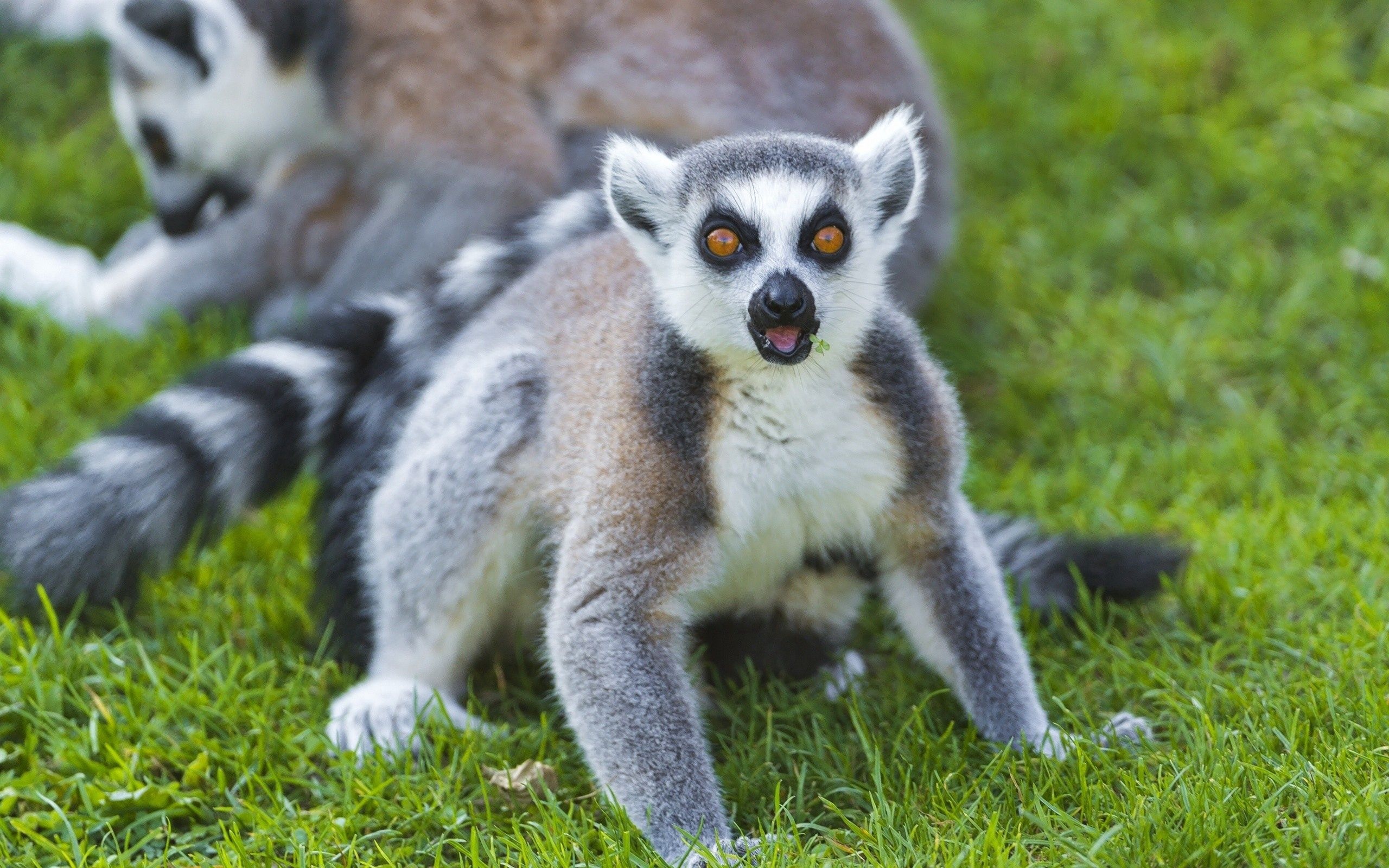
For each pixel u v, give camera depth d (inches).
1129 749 311.1
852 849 287.0
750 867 278.7
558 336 339.6
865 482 308.2
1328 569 384.8
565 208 412.2
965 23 682.2
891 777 309.6
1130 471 460.1
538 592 351.3
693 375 299.9
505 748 331.3
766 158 301.9
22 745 335.9
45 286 559.2
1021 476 457.4
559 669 301.4
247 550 422.6
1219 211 581.0
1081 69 650.8
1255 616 362.6
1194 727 314.2
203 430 388.8
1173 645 360.5
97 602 388.2
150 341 531.2
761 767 318.7
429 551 339.0
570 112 538.6
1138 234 572.7
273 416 395.9
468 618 347.9
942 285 557.3
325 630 382.0
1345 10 649.6
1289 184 575.5
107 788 320.2
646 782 287.6
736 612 342.3
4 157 645.9
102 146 667.4
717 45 531.2
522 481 334.6
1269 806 274.5
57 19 642.8
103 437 394.6
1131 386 501.0
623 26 534.0
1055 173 606.9
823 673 356.5
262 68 554.6
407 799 312.8
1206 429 475.5
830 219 297.7
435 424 345.1
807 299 284.7
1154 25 663.1
